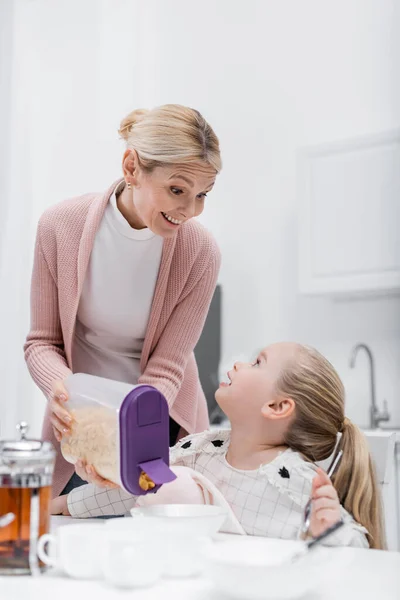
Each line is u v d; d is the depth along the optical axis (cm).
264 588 65
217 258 149
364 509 110
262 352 121
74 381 106
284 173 348
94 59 332
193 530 80
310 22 348
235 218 357
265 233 350
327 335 333
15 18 307
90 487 121
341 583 71
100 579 72
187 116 121
